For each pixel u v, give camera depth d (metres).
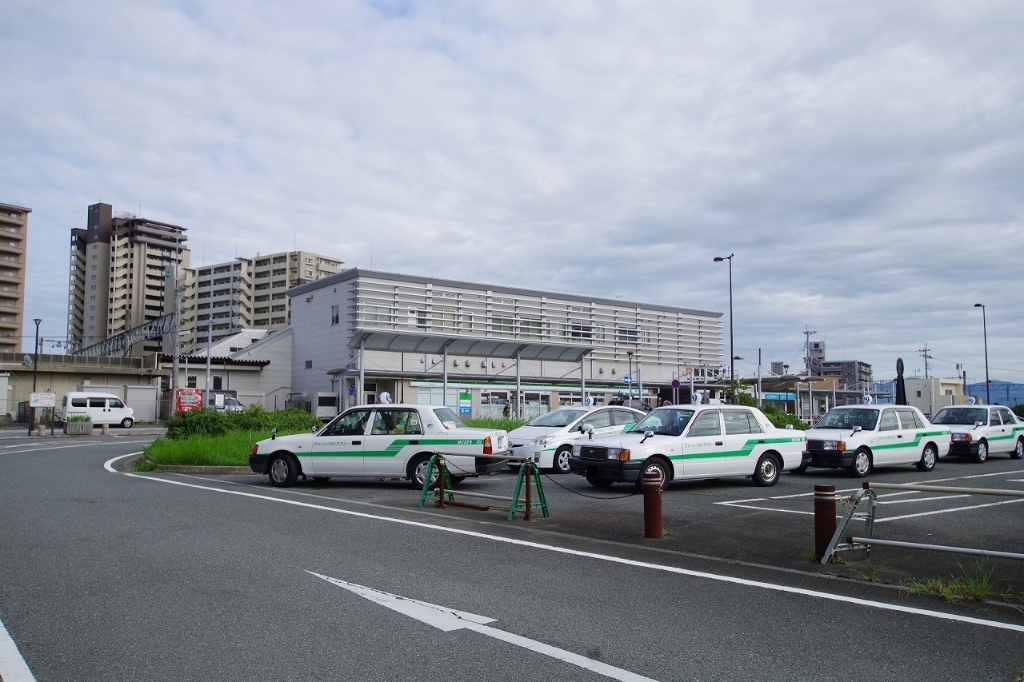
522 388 44.81
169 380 50.38
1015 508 11.68
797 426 31.30
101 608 5.86
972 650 5.09
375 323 44.50
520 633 5.35
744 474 14.38
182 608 5.88
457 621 5.61
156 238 107.88
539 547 8.52
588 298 53.09
